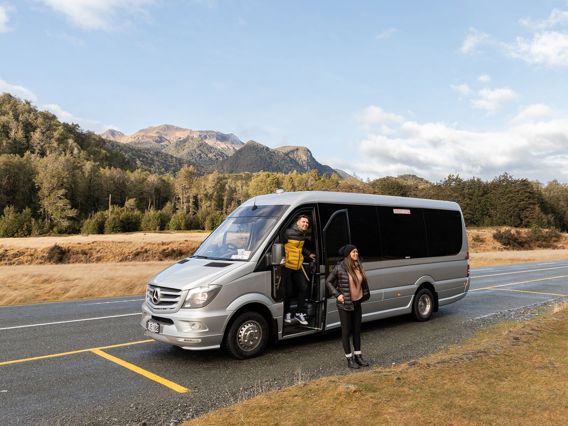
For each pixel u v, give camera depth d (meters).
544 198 96.25
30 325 10.20
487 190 88.00
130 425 4.75
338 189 116.00
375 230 9.31
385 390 5.14
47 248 42.56
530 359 6.35
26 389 5.88
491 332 9.12
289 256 7.50
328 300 8.10
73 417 4.96
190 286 6.79
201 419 4.56
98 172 133.38
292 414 4.52
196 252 8.19
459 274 11.23
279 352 7.64
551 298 14.20
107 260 42.59
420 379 5.52
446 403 4.71
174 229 92.88
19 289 17.39
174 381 6.17
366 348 7.94
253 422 4.37
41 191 111.25
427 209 10.67
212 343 6.77
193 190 149.50
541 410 4.52
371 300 9.09
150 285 7.34
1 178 110.81
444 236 10.93
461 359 6.42
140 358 7.35
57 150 195.50
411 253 10.05
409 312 9.92
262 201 8.52
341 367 6.77
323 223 8.17
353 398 4.88
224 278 6.91
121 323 10.42
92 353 7.68
